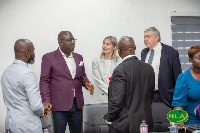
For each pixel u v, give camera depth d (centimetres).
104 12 416
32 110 223
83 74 335
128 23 419
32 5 405
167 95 313
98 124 246
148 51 338
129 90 210
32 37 405
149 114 218
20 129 221
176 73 320
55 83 310
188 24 430
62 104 307
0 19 401
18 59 233
